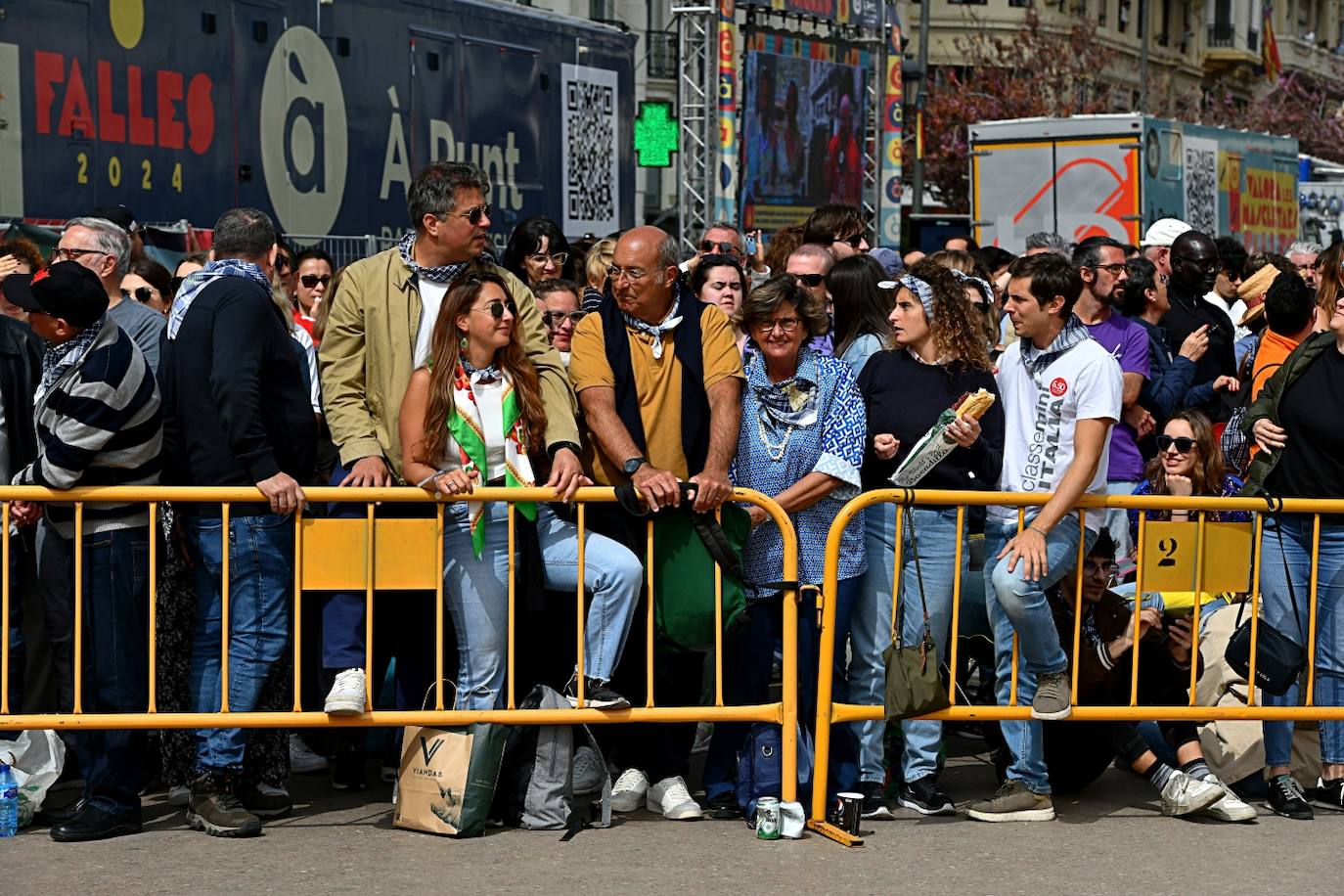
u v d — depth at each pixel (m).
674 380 13.69
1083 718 13.82
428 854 12.70
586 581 13.28
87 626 12.96
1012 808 13.95
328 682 13.46
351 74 28.19
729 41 41.22
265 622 13.27
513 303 13.51
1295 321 17.41
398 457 13.59
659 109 61.06
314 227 27.41
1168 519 15.41
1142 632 14.23
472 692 13.49
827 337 14.52
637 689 14.21
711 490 13.20
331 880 12.01
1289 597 14.41
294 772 15.65
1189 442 17.06
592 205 35.53
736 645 13.96
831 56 46.22
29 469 12.96
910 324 14.30
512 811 13.42
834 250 19.58
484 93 31.72
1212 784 13.99
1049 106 85.50
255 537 13.15
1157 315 21.41
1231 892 12.05
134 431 12.95
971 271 20.44
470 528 13.22
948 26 98.56
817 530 13.80
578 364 13.73
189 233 24.34
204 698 13.27
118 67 23.47
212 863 12.41
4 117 21.59
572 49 34.62
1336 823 13.99
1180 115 110.19
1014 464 13.91
